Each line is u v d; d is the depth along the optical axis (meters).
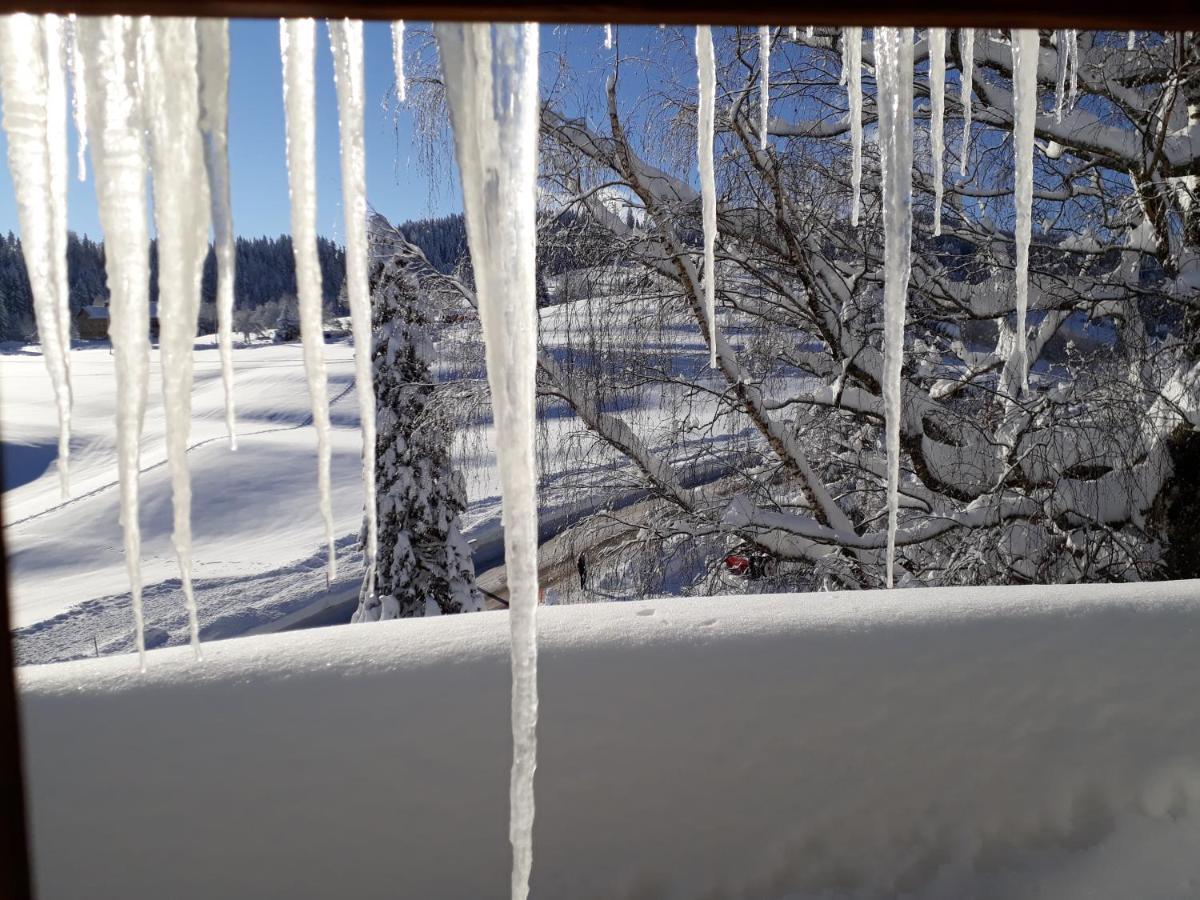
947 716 2.66
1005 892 2.35
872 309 8.15
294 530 20.83
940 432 8.06
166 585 16.59
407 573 11.91
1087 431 7.09
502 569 15.89
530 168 1.38
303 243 1.73
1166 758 2.57
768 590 8.40
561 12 0.88
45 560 19.28
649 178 7.99
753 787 2.54
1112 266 7.84
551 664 2.74
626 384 8.09
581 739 2.55
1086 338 7.89
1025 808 2.55
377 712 2.59
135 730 2.52
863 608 3.13
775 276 8.18
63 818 2.35
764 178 7.50
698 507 8.28
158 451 27.41
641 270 8.21
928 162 7.77
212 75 1.56
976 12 0.89
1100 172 7.92
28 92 1.60
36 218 1.65
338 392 36.44
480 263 1.40
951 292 7.93
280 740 2.52
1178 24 0.93
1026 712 2.68
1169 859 2.32
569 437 8.19
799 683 2.71
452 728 2.56
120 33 1.56
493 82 1.35
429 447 9.37
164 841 2.34
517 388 1.44
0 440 0.84
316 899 2.34
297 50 1.67
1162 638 2.90
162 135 1.57
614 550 8.27
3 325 62.19
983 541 7.27
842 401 7.82
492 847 2.42
